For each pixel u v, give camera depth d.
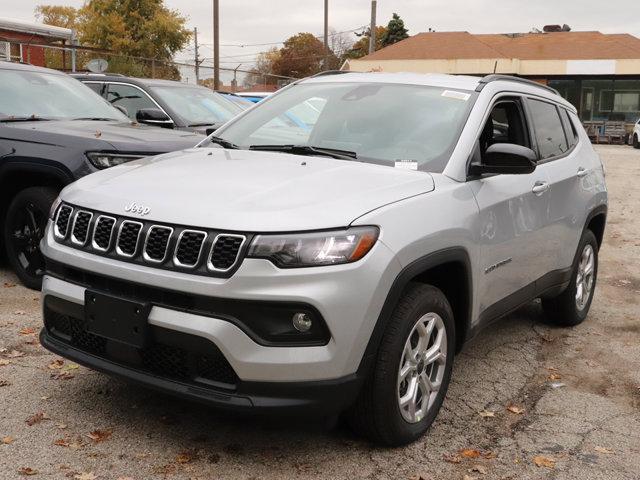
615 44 48.03
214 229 3.08
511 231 4.32
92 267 3.33
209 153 4.22
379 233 3.21
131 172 3.81
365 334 3.16
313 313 3.04
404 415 3.53
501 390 4.49
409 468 3.41
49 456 3.31
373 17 48.28
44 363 4.39
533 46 49.44
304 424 3.75
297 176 3.59
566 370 4.94
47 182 5.76
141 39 43.84
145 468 3.25
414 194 3.57
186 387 3.15
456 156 3.98
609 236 10.49
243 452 3.44
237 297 2.99
